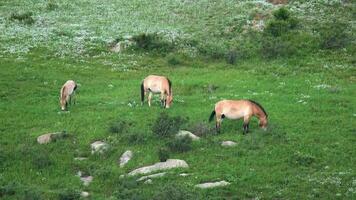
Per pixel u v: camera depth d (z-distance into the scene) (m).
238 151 101.69
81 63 170.50
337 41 179.50
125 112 125.25
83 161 103.44
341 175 92.00
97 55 177.88
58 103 136.50
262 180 91.25
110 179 96.38
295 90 142.88
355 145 104.25
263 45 178.50
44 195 89.25
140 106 129.38
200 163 98.19
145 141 108.50
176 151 103.31
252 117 120.12
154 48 182.50
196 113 122.81
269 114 120.94
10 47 180.75
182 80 153.88
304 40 184.12
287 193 86.69
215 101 133.12
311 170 95.06
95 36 192.88
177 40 188.75
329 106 127.31
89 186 94.50
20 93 142.88
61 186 94.62
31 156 105.06
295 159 98.38
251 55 177.75
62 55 175.88
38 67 163.75
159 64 172.50
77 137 112.81
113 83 153.00
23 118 125.25
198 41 189.12
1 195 89.75
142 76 160.75
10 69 160.25
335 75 158.25
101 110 129.00
